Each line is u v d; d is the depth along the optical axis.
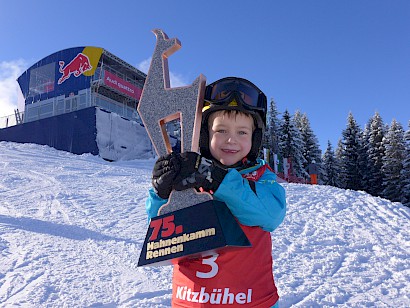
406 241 6.76
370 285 4.48
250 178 1.62
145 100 1.62
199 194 1.41
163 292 3.97
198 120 1.49
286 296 4.06
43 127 26.83
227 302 1.39
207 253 1.37
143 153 27.38
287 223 8.03
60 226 6.73
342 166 48.22
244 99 1.59
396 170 39.16
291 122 43.19
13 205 8.79
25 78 31.64
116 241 6.00
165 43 1.62
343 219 8.69
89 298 3.66
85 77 28.30
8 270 4.32
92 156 22.47
